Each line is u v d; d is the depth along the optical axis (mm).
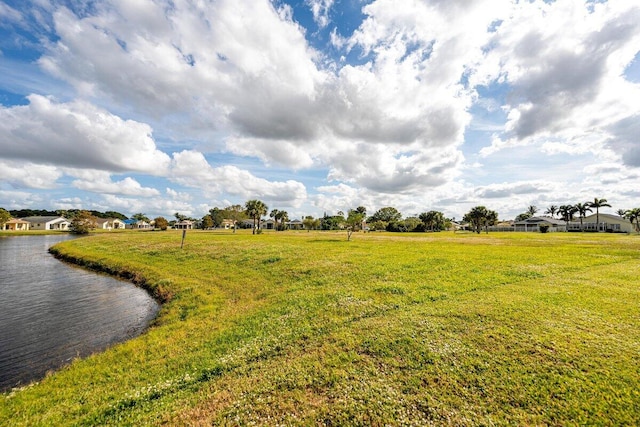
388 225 114938
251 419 5340
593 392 5668
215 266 23156
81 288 19844
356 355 7527
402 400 5688
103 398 6449
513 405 5469
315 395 5980
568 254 26328
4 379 8422
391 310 11070
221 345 8938
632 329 8508
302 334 9227
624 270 18344
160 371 7582
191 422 5352
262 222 151625
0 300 16875
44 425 5551
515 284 14562
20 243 55844
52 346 10727
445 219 132250
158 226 116750
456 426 4984
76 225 85625
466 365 6766
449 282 15055
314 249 30984
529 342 7730
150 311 14781
